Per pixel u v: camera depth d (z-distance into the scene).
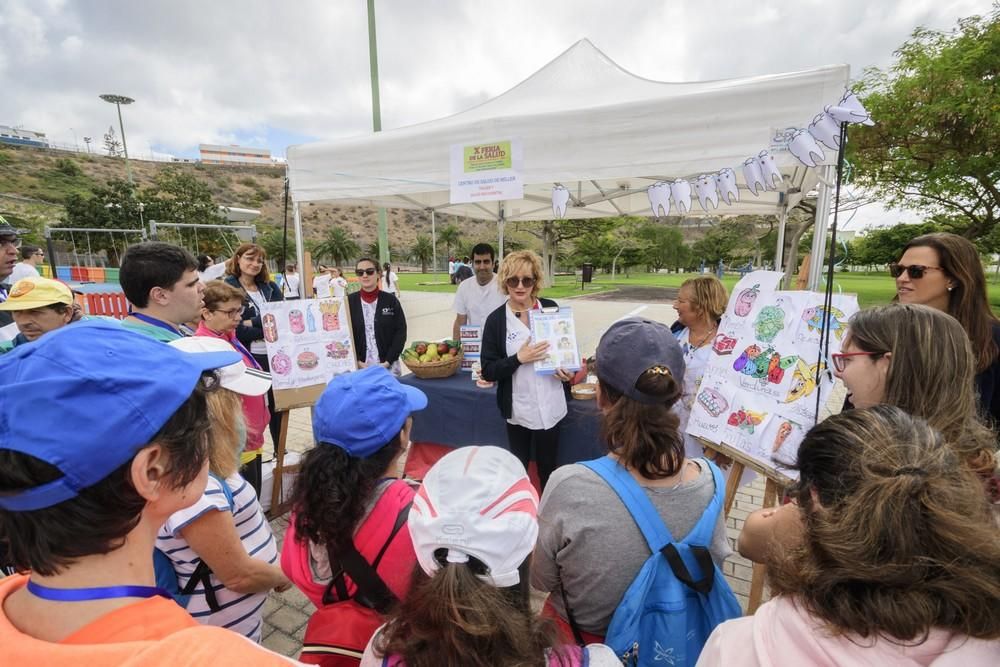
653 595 0.96
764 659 0.61
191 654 0.47
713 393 2.16
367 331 3.95
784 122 2.43
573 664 0.78
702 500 1.04
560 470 1.11
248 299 3.85
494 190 3.11
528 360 2.56
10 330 2.92
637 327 1.08
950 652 0.51
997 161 9.60
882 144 10.82
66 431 0.49
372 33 6.66
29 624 0.52
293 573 1.13
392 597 1.02
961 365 1.07
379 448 1.07
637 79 2.97
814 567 0.60
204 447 0.62
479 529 0.71
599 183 5.11
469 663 0.67
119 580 0.56
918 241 1.78
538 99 3.15
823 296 1.88
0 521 0.52
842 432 0.68
